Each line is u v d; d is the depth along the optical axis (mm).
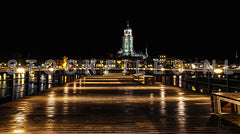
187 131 3484
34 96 7633
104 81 16703
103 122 4035
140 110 5133
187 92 8898
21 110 5094
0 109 5207
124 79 19625
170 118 4336
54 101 6473
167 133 3389
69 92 8969
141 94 8250
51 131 3471
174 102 6301
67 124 3887
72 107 5492
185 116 4504
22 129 3576
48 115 4582
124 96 7652
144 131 3492
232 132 3424
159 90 9805
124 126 3771
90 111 5000
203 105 5797
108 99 6922
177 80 12453
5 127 3688
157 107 5516
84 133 3375
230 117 4359
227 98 4027
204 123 3943
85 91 9352
